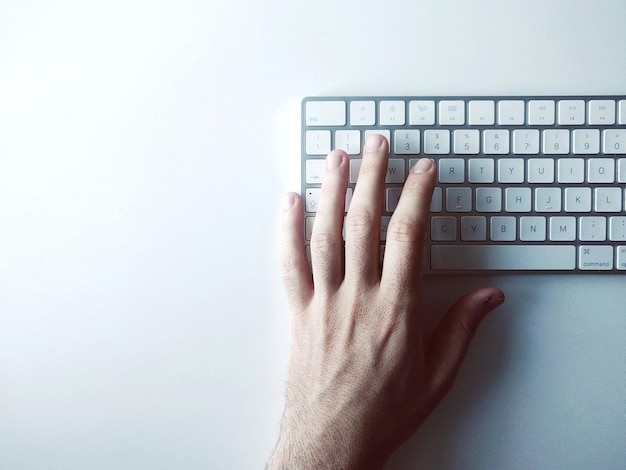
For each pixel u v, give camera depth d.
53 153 0.65
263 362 0.65
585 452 0.63
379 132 0.61
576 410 0.63
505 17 0.63
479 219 0.61
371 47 0.64
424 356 0.59
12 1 0.64
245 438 0.65
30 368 0.65
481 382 0.63
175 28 0.64
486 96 0.61
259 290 0.65
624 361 0.63
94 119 0.64
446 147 0.61
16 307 0.65
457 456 0.64
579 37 0.63
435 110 0.61
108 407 0.65
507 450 0.63
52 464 0.65
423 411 0.56
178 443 0.65
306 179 0.61
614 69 0.63
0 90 0.64
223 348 0.65
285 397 0.58
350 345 0.55
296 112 0.64
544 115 0.61
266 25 0.64
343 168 0.59
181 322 0.65
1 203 0.65
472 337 0.59
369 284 0.56
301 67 0.64
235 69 0.64
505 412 0.63
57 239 0.65
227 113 0.64
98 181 0.65
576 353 0.63
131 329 0.65
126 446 0.65
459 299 0.61
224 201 0.65
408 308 0.55
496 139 0.61
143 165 0.65
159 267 0.65
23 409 0.65
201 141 0.64
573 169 0.61
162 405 0.65
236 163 0.64
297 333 0.59
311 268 0.62
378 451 0.54
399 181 0.61
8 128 0.65
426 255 0.61
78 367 0.65
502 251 0.61
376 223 0.56
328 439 0.53
